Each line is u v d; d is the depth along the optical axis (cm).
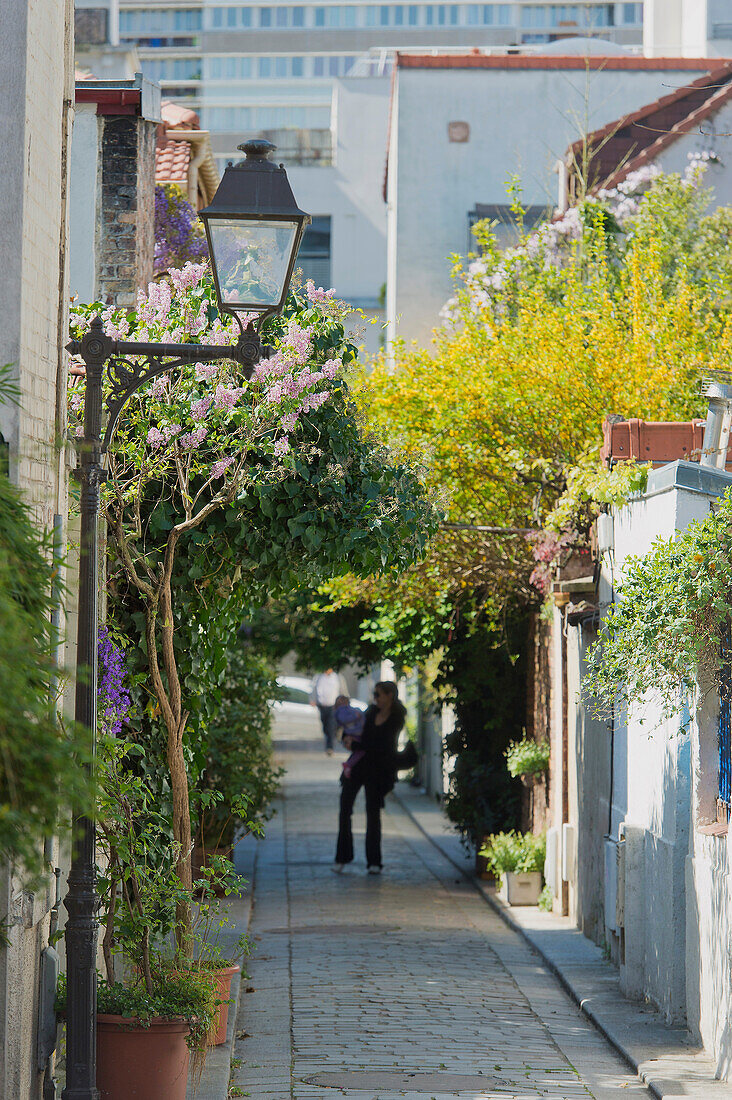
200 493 981
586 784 1510
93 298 1428
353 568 1077
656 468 1243
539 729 1827
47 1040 795
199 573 1050
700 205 2036
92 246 1430
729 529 952
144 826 992
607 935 1348
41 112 802
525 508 1672
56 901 852
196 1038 841
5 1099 703
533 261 1930
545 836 1752
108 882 852
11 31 750
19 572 496
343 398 1072
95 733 733
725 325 1634
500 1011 1175
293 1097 900
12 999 714
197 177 2064
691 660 951
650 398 1547
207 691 1161
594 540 1459
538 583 1638
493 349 1659
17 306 744
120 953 913
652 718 1169
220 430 995
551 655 1723
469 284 1914
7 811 430
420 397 1655
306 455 1006
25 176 750
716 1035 967
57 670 492
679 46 3456
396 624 1961
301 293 1117
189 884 964
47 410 830
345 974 1305
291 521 1022
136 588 1044
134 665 1076
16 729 432
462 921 1645
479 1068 981
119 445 984
